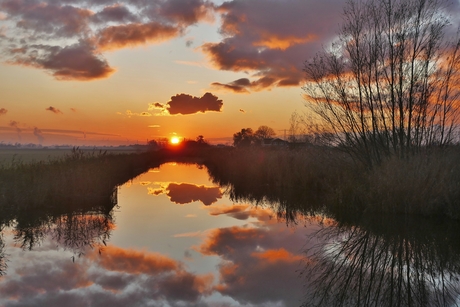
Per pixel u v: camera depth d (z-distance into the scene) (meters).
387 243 9.56
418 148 14.25
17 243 9.49
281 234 10.43
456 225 10.92
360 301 6.23
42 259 8.20
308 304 6.01
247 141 70.94
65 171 16.30
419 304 6.11
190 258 8.30
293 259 8.30
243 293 6.42
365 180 13.58
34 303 5.95
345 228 11.09
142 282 6.90
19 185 13.41
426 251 8.92
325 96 15.80
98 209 13.86
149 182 24.08
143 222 11.84
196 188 20.70
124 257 8.34
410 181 11.85
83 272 7.42
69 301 6.04
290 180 18.88
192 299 6.18
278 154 23.03
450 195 11.39
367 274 7.45
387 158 14.12
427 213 11.55
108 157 28.86
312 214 13.13
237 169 25.69
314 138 17.88
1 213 12.12
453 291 6.66
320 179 17.47
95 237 10.04
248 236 10.20
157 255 8.51
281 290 6.61
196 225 11.46
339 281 7.05
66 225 11.38
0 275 7.22
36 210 13.07
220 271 7.50
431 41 14.02
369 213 12.11
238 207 14.64
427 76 14.18
